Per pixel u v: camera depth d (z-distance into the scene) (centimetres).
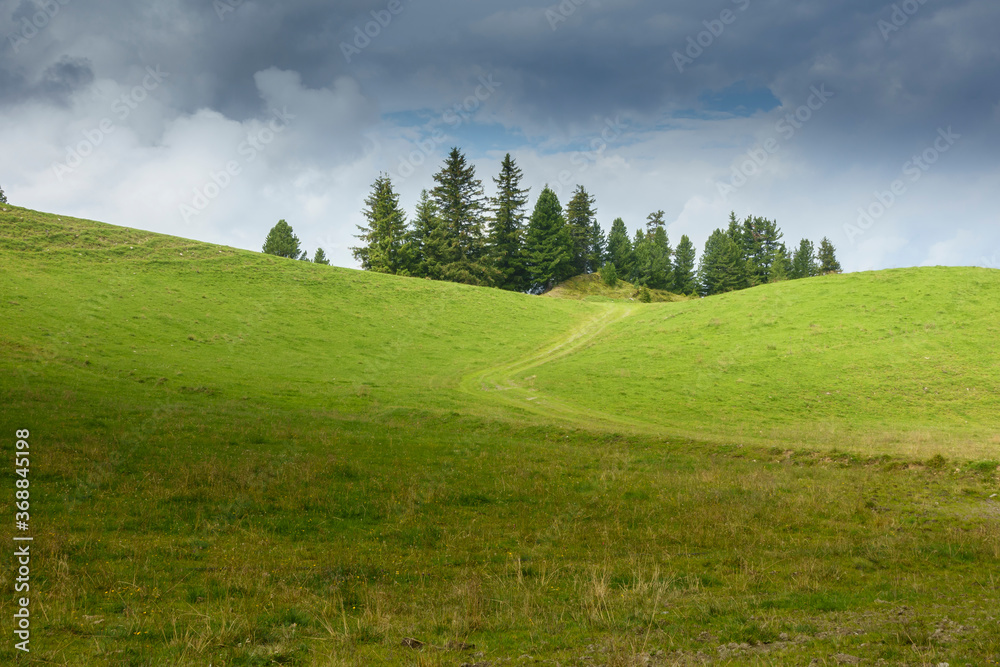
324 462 1975
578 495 1731
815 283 6806
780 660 695
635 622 828
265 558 1099
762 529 1394
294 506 1466
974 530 1385
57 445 1897
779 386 4412
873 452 2481
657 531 1366
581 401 4216
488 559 1151
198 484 1620
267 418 2948
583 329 6806
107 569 980
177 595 898
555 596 950
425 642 769
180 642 721
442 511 1516
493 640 778
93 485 1498
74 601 841
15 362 3566
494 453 2430
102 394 3178
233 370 4341
